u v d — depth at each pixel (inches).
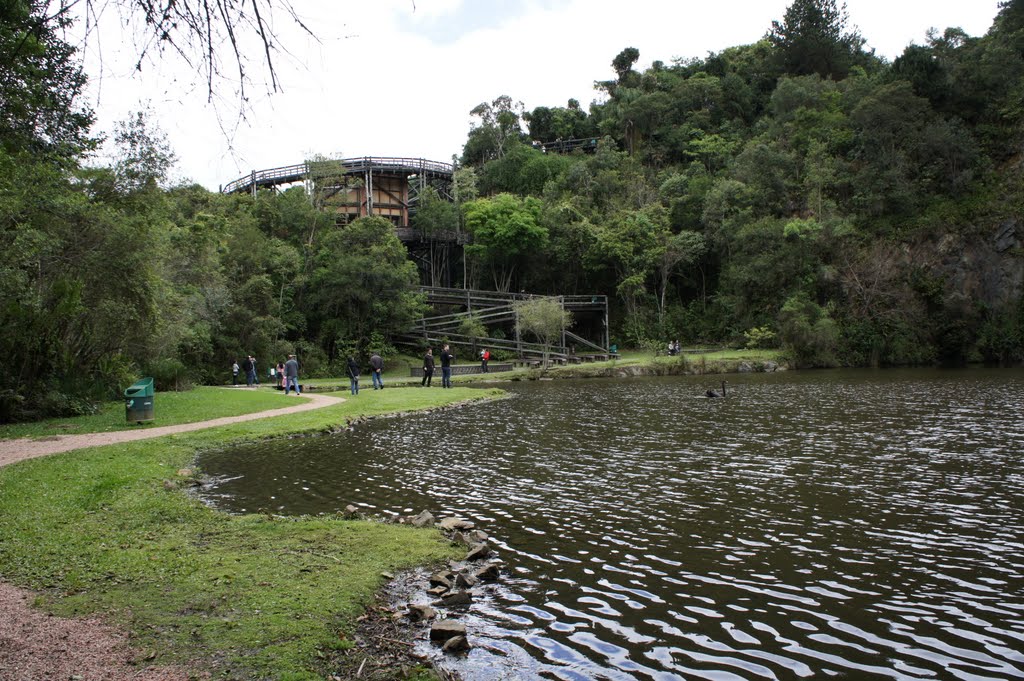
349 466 541.6
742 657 215.0
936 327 2071.9
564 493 442.6
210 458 578.9
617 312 2605.8
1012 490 432.8
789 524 364.8
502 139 3331.7
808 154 2534.5
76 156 774.5
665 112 3321.9
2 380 743.1
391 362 1994.3
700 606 256.2
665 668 207.2
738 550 322.3
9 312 736.3
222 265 1704.0
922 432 675.4
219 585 255.3
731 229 2391.7
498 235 2456.9
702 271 2605.8
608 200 2760.8
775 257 2203.5
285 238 2288.4
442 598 257.0
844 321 2081.7
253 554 297.6
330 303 1926.7
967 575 287.3
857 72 3346.5
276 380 1642.5
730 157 2856.8
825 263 2202.3
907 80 2518.5
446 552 313.9
